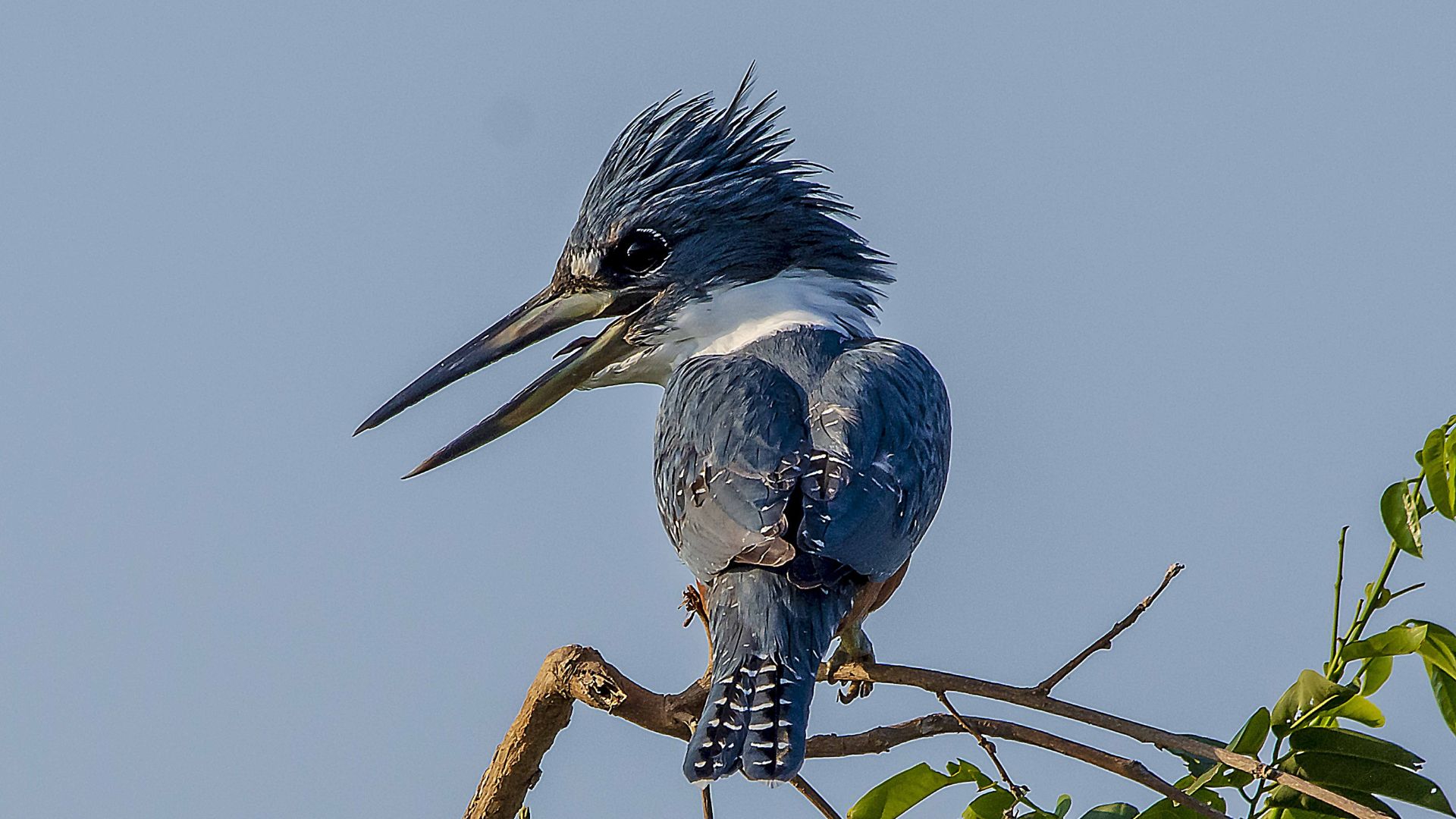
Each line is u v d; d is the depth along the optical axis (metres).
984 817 8.41
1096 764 7.90
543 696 8.39
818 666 8.54
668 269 11.32
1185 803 7.67
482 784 8.54
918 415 9.62
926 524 9.55
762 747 7.96
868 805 8.66
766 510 8.70
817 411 9.39
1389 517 8.20
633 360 11.41
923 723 8.28
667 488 9.47
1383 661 8.55
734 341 11.02
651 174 11.47
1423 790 7.99
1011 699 8.22
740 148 11.59
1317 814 8.10
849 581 8.85
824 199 11.52
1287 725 8.17
